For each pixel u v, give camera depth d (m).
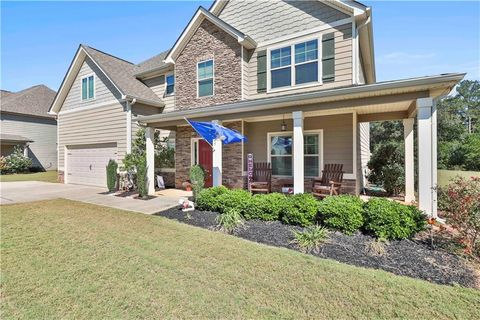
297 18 9.79
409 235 4.92
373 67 12.55
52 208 8.29
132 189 12.18
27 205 8.79
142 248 4.72
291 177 9.97
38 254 4.42
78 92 14.91
